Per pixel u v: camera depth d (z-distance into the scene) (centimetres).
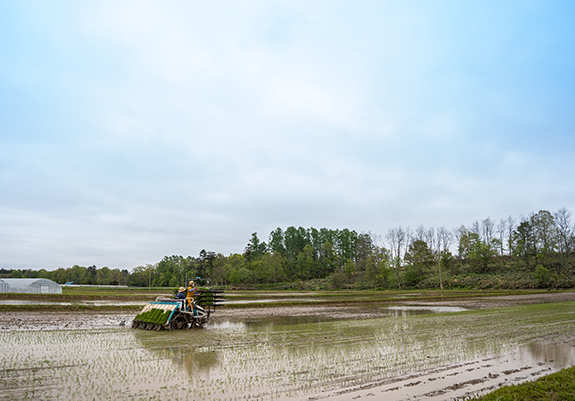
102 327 1909
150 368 958
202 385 805
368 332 1669
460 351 1201
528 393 745
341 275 11025
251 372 925
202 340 1445
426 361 1057
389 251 10950
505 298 4675
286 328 1862
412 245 10894
